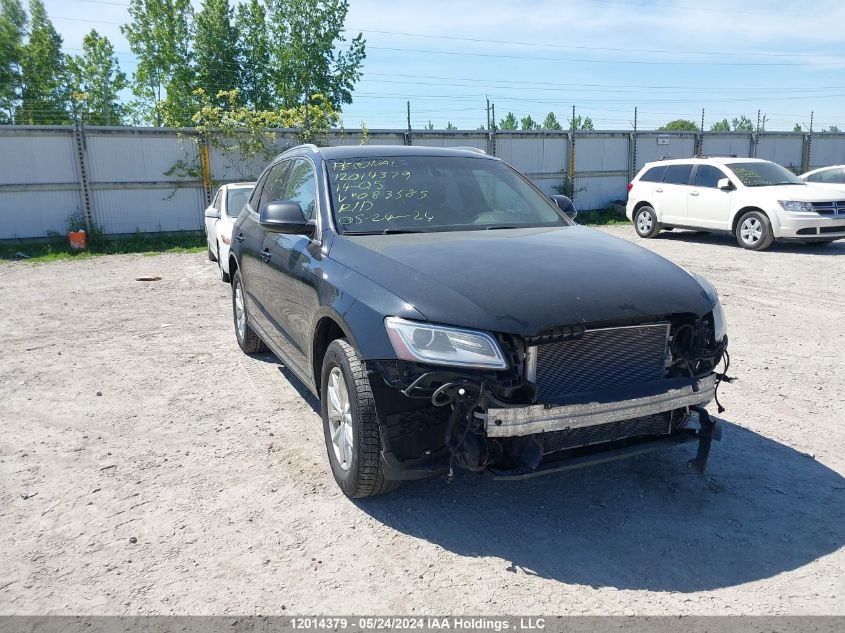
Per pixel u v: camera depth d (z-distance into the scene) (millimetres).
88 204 16797
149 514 3527
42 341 7246
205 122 17922
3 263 14188
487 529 3334
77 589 2898
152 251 16000
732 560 3029
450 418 3092
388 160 4711
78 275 12281
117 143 16953
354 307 3334
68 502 3670
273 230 4164
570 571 2975
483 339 2951
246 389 5535
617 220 21625
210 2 39125
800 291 9039
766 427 4523
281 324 4742
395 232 4074
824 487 3678
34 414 5027
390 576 2961
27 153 16062
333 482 3865
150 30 39469
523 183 4988
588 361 3113
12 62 41781
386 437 3143
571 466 3090
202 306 9102
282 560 3094
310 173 4715
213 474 3986
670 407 3209
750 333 6973
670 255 12633
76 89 43281
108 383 5746
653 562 3027
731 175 13594
